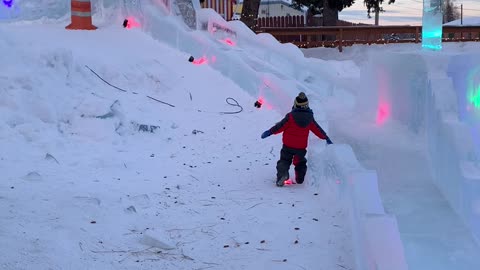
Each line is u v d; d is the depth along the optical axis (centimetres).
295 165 779
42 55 1025
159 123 1008
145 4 1493
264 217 640
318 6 3428
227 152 928
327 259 534
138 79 1140
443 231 656
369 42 2734
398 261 463
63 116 926
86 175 741
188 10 1520
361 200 550
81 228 559
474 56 776
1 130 830
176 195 707
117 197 665
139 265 504
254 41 1549
